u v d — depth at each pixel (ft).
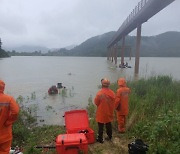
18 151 23.45
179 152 21.36
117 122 31.68
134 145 21.70
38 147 24.66
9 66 247.91
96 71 167.73
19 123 34.04
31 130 32.76
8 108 19.01
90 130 27.02
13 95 66.44
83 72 159.12
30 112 43.45
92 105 45.80
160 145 22.61
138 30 144.77
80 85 87.92
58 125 35.73
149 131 26.71
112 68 204.74
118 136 28.25
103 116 26.32
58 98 60.29
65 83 95.35
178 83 59.77
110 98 26.35
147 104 37.01
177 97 42.78
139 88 53.57
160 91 46.57
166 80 63.05
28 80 109.50
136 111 32.86
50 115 42.70
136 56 143.54
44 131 32.19
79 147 21.58
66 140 21.66
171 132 25.04
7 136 19.33
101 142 26.45
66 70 182.50
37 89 79.00
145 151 21.40
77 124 27.27
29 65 273.75
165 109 34.22
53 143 27.09
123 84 28.81
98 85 86.63
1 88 19.24
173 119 26.84
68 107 49.57
